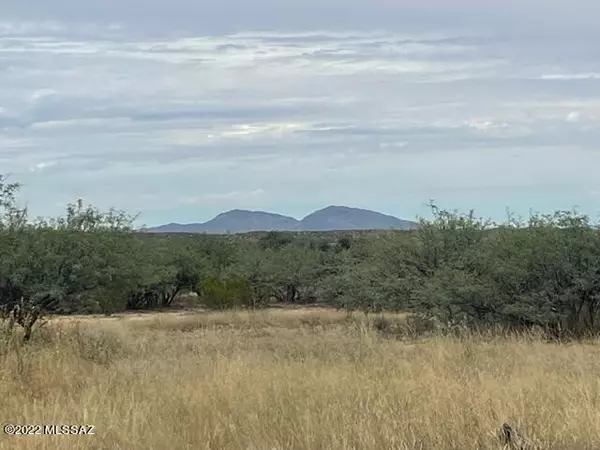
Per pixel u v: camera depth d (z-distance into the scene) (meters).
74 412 8.23
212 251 48.16
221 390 9.38
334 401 8.70
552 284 20.19
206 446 7.31
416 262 24.67
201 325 27.16
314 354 14.44
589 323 20.00
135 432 7.52
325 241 51.78
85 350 13.66
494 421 7.77
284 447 7.28
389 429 7.44
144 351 15.63
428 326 21.80
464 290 20.72
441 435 7.44
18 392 9.57
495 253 21.31
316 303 42.66
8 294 28.92
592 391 8.97
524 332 18.39
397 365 11.45
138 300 42.19
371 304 26.23
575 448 7.23
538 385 9.56
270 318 28.77
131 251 34.31
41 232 29.77
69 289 30.23
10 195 28.75
